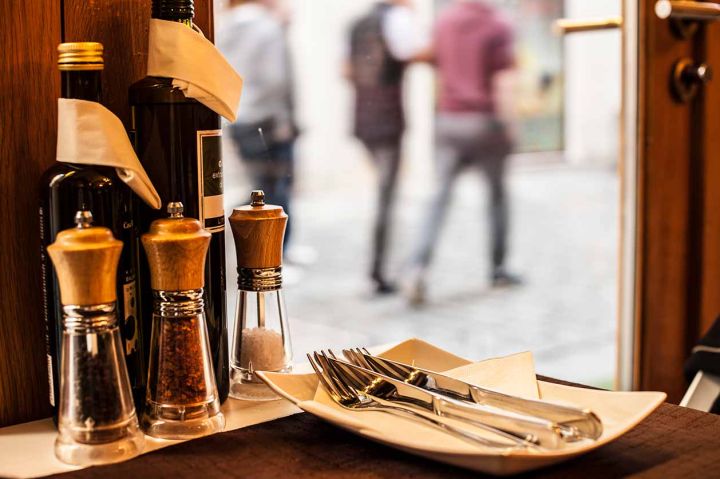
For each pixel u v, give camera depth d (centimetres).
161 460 61
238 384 80
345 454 62
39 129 75
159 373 68
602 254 387
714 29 147
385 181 439
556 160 457
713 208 152
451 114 459
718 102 150
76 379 62
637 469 59
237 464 61
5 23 72
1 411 75
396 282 399
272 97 376
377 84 437
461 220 460
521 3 461
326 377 72
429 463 60
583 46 437
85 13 77
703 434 65
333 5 412
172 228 65
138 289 76
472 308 348
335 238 431
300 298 361
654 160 143
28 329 76
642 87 141
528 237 429
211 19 89
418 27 447
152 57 73
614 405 66
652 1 140
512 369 73
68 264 59
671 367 151
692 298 152
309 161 415
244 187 274
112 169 71
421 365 83
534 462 56
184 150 74
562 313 325
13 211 74
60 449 63
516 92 466
